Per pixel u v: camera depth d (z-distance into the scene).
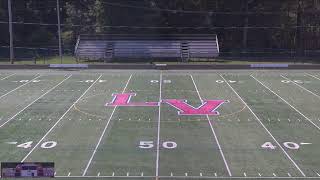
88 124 27.09
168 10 60.69
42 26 66.38
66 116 28.69
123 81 39.59
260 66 46.75
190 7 61.25
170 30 61.50
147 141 24.09
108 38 55.72
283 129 26.19
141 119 28.14
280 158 21.70
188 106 31.19
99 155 22.03
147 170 20.16
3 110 30.00
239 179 19.19
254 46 63.75
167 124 27.16
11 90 35.88
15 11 64.38
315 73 44.00
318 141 24.14
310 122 27.58
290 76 42.22
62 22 67.06
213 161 21.27
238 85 38.03
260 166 20.66
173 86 37.62
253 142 23.95
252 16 62.44
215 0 61.41
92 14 62.75
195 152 22.47
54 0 68.06
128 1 60.59
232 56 58.28
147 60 54.12
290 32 64.44
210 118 28.42
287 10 63.06
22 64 46.66
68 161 21.22
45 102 32.12
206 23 61.88
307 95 34.47
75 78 40.88
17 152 22.36
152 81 39.66
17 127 26.42
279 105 31.52
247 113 29.48
